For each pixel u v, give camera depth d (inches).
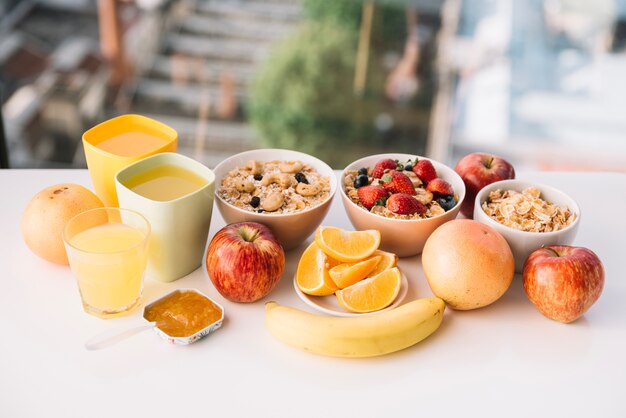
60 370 30.0
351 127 110.6
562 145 108.2
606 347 32.2
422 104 108.6
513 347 32.0
